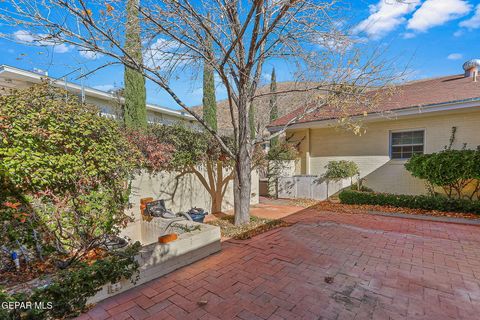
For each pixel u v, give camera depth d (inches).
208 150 289.6
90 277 110.2
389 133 356.2
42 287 100.6
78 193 154.2
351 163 373.4
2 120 125.6
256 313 101.2
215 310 104.0
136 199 218.4
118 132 188.7
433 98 309.1
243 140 232.8
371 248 171.0
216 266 146.4
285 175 437.1
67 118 148.9
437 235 197.3
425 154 296.5
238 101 238.4
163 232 186.4
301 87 263.0
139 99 349.4
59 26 151.4
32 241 132.9
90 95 422.9
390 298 109.7
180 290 120.7
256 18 180.2
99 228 163.3
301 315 99.2
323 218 263.1
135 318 100.0
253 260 153.7
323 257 156.3
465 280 124.6
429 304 104.8
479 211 246.1
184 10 181.6
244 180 237.5
